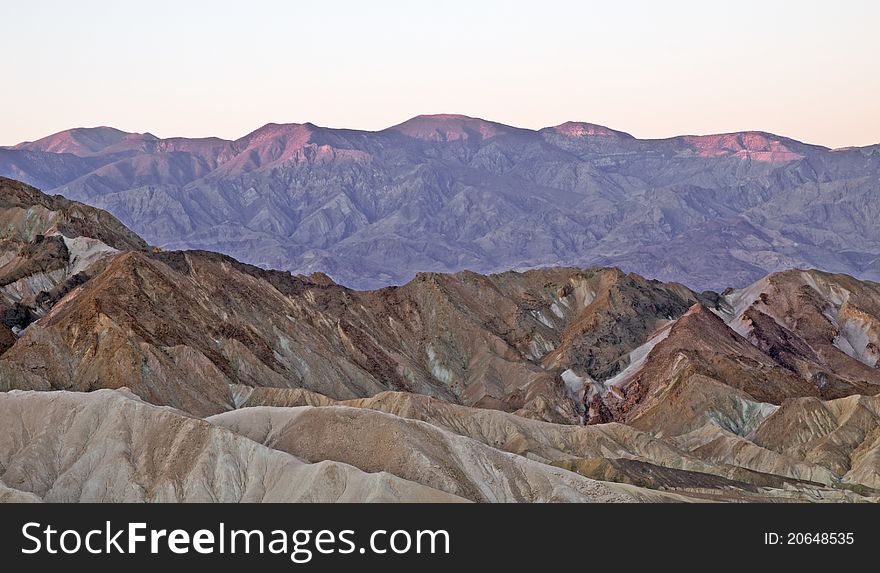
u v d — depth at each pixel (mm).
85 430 148625
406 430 150375
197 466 141750
